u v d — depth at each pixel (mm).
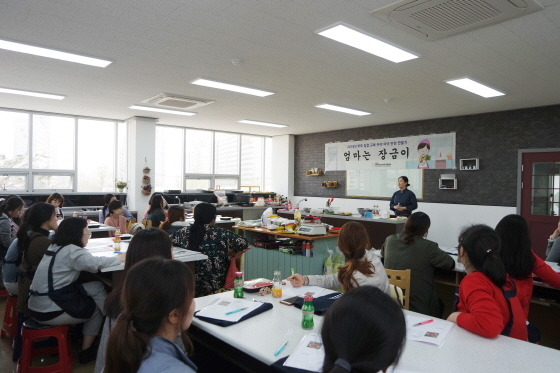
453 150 7320
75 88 5402
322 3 2811
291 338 1623
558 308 3127
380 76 4637
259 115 7441
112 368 957
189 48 3785
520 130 6480
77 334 3338
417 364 1395
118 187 7816
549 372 1347
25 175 7129
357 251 2203
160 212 5312
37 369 2533
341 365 720
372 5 2816
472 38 3383
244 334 1661
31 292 2592
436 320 1832
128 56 4027
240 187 10258
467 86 5016
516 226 2129
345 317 770
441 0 2689
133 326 996
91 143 7871
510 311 1730
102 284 3018
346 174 9188
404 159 8078
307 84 5062
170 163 8977
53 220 3062
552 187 6152
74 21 3174
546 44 3496
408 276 2680
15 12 3012
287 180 10320
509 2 2684
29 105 6617
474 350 1520
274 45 3676
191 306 1063
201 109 6891
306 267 3797
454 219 7273
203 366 2301
